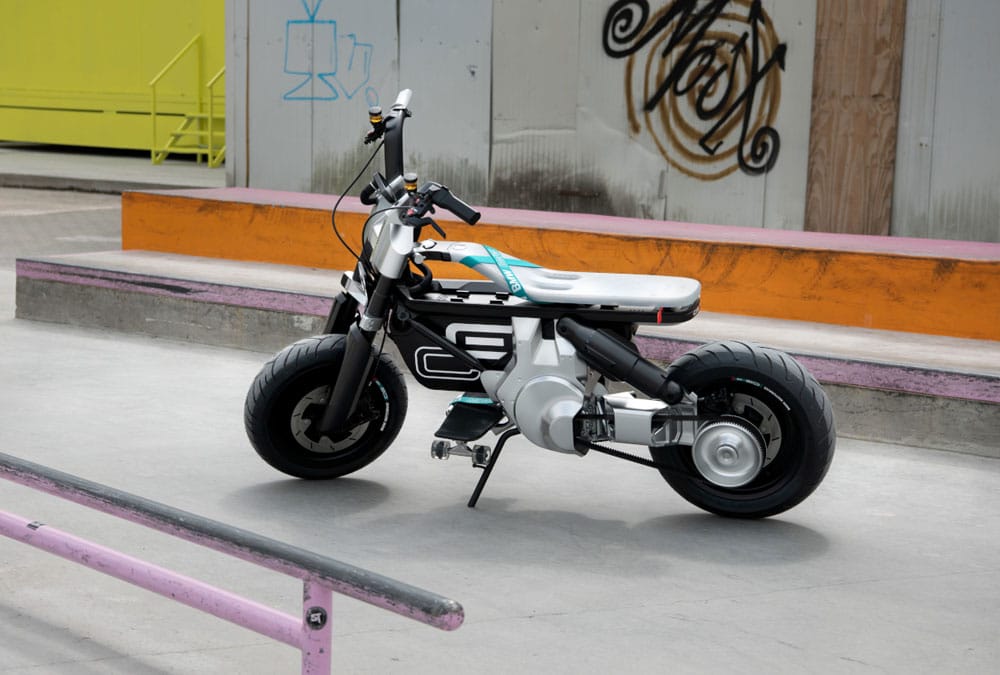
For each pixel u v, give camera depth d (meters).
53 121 35.78
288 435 8.23
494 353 7.70
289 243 14.50
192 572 6.68
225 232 14.97
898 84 13.38
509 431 7.77
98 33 34.69
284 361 8.09
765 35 14.06
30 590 6.34
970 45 12.98
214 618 6.06
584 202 15.53
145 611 6.12
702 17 14.42
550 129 15.64
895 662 5.73
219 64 33.28
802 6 13.81
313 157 17.52
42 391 10.78
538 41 15.57
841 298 11.45
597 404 7.55
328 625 4.33
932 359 9.88
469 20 16.02
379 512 7.79
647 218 15.12
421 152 16.64
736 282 11.91
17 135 36.38
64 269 13.77
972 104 13.04
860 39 13.52
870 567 6.98
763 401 7.57
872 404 9.63
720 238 12.58
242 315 12.69
